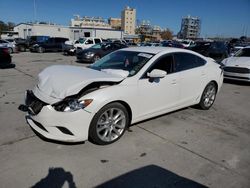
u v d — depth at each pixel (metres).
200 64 5.31
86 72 3.95
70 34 44.97
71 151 3.49
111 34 45.88
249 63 8.76
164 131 4.33
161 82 4.30
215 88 5.78
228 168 3.25
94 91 3.50
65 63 15.22
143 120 4.28
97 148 3.61
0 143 3.66
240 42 39.94
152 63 4.21
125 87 3.77
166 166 3.24
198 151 3.67
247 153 3.68
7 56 11.76
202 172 3.14
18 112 5.01
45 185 2.77
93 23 100.94
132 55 4.54
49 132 3.41
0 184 2.76
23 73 10.30
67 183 2.82
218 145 3.90
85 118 3.37
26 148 3.53
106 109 3.56
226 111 5.70
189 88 4.95
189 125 4.67
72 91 3.31
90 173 3.02
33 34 42.41
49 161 3.23
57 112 3.29
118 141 3.86
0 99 5.99
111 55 4.92
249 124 4.90
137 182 2.89
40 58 18.55
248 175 3.12
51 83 3.63
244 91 8.07
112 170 3.10
